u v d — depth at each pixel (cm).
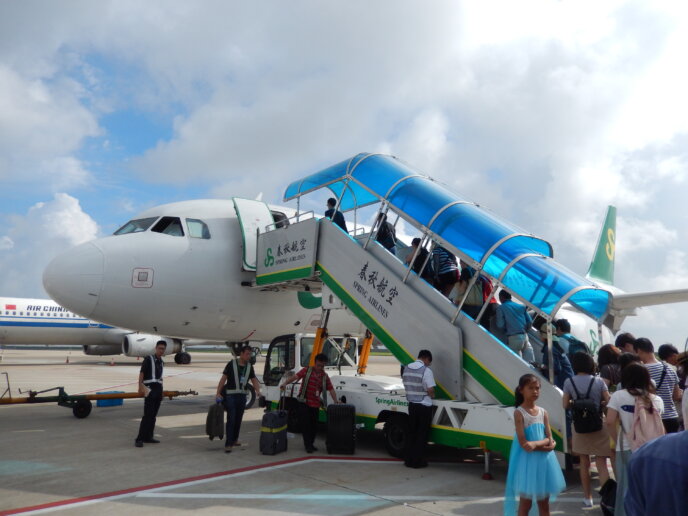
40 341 3397
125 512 540
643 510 147
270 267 1191
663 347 734
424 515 543
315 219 1048
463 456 854
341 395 946
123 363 4053
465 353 772
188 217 1291
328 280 1005
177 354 3469
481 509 565
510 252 759
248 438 973
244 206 1298
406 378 766
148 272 1184
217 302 1275
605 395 585
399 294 862
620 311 1653
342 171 1038
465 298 784
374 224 938
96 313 1160
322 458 812
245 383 872
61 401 1159
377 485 661
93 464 754
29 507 554
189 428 1075
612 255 2391
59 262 1161
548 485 455
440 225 840
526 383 472
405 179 934
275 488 639
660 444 148
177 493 612
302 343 1207
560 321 809
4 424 1120
